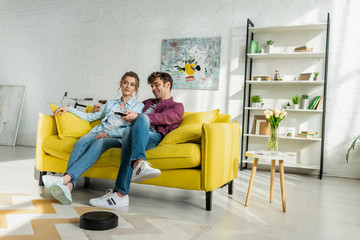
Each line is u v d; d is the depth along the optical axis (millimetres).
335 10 4395
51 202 2295
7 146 6160
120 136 2730
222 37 4977
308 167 4191
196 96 5109
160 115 2627
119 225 1854
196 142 2463
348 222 2209
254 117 4785
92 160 2430
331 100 4398
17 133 6496
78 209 2150
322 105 4328
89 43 5934
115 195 2271
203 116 2715
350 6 4332
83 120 2984
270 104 4723
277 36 4715
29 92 6441
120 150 2504
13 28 6613
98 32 5867
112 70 5742
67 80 6109
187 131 2422
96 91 5867
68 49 6117
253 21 4809
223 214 2248
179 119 2725
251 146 4828
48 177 2234
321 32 4480
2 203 2207
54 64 6234
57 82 6199
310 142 4508
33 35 6430
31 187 2787
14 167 3785
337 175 4355
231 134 2564
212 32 5043
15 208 2104
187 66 5148
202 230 1852
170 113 2662
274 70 4715
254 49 4609
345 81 4344
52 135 2910
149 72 5461
